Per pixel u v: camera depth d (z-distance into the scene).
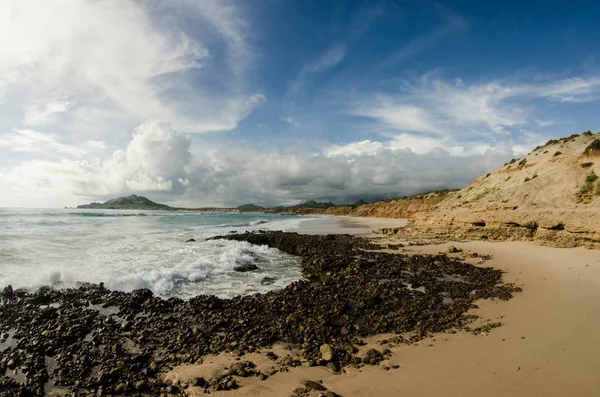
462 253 23.62
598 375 7.36
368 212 114.50
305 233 46.16
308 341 9.98
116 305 13.12
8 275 16.27
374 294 14.14
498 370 7.77
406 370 8.00
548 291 13.75
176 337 10.23
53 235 32.91
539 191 33.78
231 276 18.89
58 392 7.46
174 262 21.17
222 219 92.38
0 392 7.32
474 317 11.50
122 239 32.94
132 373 8.16
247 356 9.03
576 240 23.09
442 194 99.81
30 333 10.34
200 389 7.38
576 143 40.44
